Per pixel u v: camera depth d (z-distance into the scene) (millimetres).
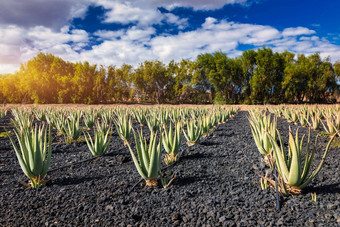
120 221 2938
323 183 3893
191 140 7020
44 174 4242
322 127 10172
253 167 4852
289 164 3588
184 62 48406
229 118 16156
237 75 49094
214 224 2818
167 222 2906
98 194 3727
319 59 49188
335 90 48594
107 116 12266
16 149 3988
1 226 2904
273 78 46062
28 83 42281
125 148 6977
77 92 44219
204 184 4059
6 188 4074
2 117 15055
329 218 2801
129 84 50812
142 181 4270
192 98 52969
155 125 8953
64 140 8094
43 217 3059
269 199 3332
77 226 2865
